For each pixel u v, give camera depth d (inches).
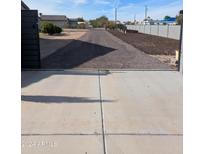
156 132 121.3
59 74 261.0
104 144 109.1
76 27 2906.0
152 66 330.0
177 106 158.6
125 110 151.0
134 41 868.0
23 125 126.3
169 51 544.1
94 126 127.0
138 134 119.0
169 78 245.3
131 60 389.1
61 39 928.9
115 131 121.8
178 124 130.5
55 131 120.6
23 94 181.9
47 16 2874.0
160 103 164.9
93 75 256.5
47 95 180.1
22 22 286.8
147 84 218.8
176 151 104.1
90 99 171.8
